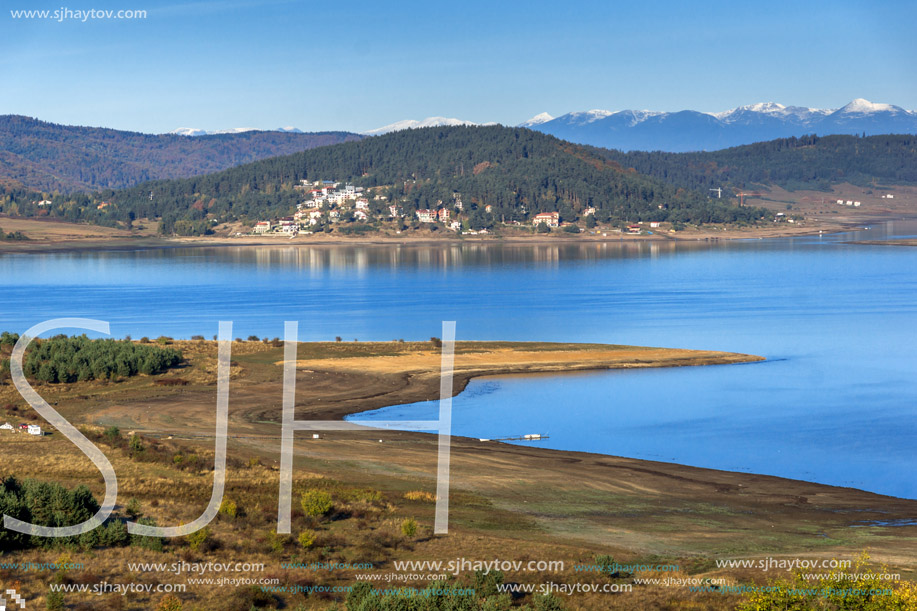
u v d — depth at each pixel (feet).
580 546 138.41
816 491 191.11
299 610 105.40
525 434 253.44
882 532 154.51
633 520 159.12
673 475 203.00
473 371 352.28
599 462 214.69
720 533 150.61
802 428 264.52
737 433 258.57
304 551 128.67
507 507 164.96
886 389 330.95
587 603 109.40
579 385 333.01
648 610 107.24
